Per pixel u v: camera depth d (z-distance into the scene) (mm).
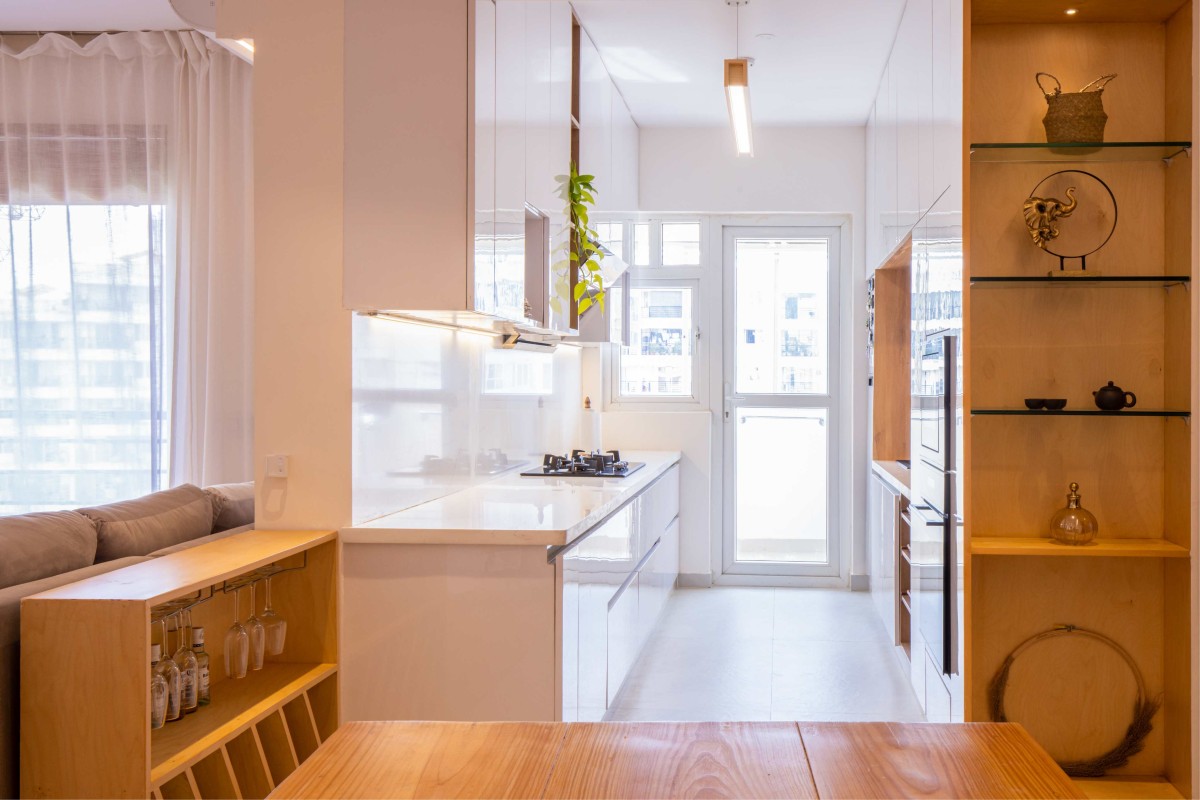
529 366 4887
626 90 5520
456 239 2750
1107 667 3051
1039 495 3053
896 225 4629
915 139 3928
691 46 4781
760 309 6648
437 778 936
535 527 2820
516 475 4488
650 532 4883
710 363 6621
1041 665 3072
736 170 6328
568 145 4086
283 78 2891
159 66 5266
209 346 5199
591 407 6301
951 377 3029
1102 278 2838
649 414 6496
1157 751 3027
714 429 6629
